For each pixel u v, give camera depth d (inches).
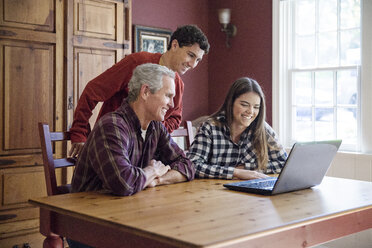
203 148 101.4
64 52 141.0
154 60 105.3
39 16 135.3
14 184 132.2
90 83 101.9
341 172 168.2
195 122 205.6
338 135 176.9
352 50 172.4
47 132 91.1
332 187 85.5
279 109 191.5
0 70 128.9
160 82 82.0
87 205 67.3
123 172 74.1
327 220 64.7
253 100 98.8
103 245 61.1
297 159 75.1
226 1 209.9
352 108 172.2
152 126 87.8
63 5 140.4
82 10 144.8
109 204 67.9
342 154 167.5
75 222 65.6
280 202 70.4
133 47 187.8
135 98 82.8
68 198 72.7
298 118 189.8
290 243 58.8
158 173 83.9
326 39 180.1
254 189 77.6
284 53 191.6
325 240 64.5
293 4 189.5
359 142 167.9
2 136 130.0
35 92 135.7
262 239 54.7
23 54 133.0
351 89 172.6
